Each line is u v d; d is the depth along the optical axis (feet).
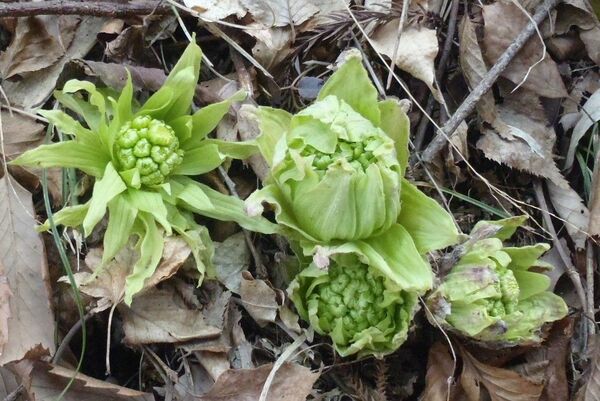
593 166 2.23
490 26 2.20
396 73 2.20
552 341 2.07
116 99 2.07
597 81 2.26
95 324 2.06
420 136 2.18
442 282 2.00
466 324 1.99
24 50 2.12
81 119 2.11
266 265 2.09
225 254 2.07
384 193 1.92
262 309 2.04
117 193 1.94
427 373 2.06
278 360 1.99
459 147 2.17
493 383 2.05
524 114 2.22
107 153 2.00
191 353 2.04
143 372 2.05
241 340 2.04
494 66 2.17
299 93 2.17
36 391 1.95
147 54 2.15
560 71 2.26
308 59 2.20
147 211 1.96
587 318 2.14
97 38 2.14
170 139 1.97
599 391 2.07
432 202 1.96
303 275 1.98
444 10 2.22
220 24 2.15
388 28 2.17
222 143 2.03
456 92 2.23
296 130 1.92
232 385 1.99
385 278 1.94
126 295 1.95
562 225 2.20
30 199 2.05
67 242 2.05
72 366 2.02
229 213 2.02
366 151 1.91
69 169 2.06
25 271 2.01
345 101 1.98
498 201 2.16
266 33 2.13
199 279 2.03
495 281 1.97
